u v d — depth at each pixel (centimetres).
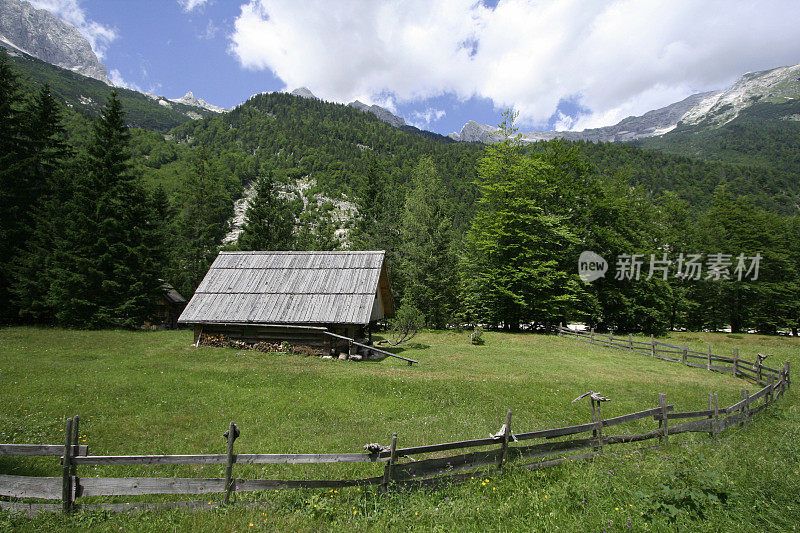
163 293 3394
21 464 729
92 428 942
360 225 5597
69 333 2508
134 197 3209
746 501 558
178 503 561
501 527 512
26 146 3167
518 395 1386
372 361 2027
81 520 518
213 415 1082
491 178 4066
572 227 3878
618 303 3984
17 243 2975
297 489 582
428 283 3809
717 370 2086
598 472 656
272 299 2247
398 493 588
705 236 4834
